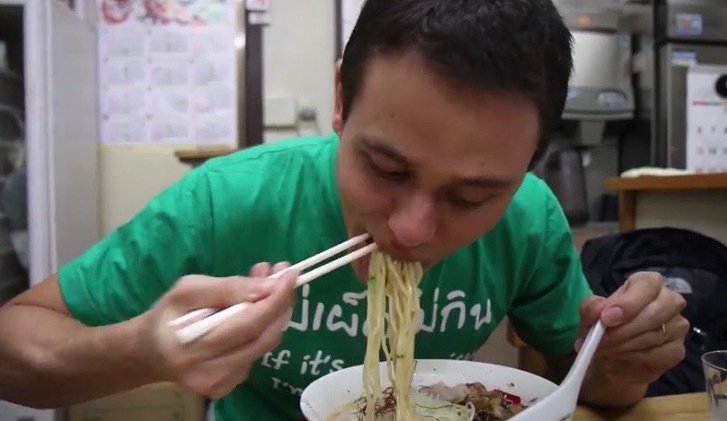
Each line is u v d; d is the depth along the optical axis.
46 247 1.92
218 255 1.02
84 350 0.77
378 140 0.62
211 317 0.65
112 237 1.03
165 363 0.65
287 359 1.02
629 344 0.89
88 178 2.50
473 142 0.59
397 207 0.67
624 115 3.16
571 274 1.16
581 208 3.00
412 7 0.60
